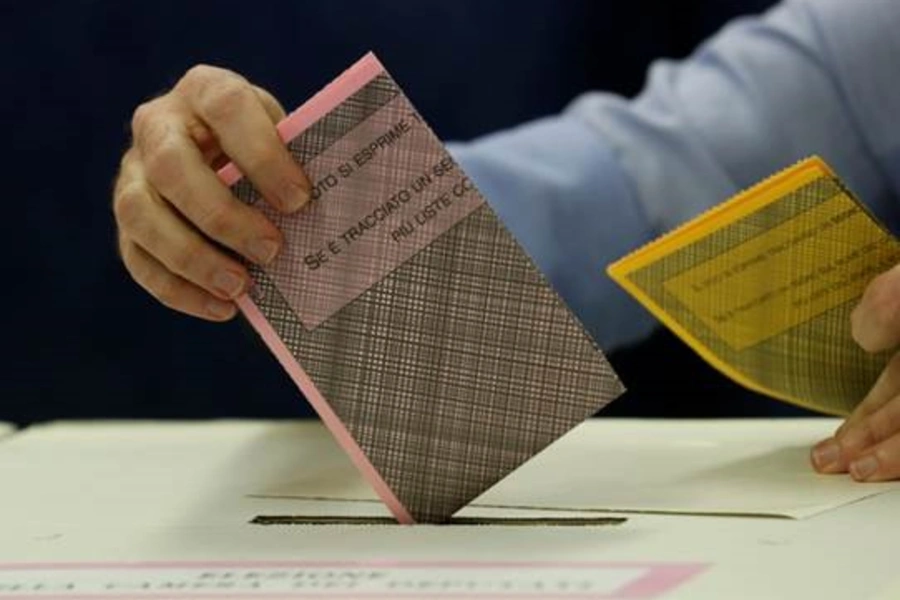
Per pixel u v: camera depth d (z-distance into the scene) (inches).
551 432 35.8
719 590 31.1
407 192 35.8
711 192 63.7
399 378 36.2
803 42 63.9
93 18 76.3
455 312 35.9
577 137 66.0
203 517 38.1
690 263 40.5
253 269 36.4
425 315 36.0
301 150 35.7
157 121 37.8
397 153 35.7
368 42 76.8
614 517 36.7
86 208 77.5
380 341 36.2
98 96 76.7
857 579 31.5
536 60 78.2
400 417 36.3
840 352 41.8
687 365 75.9
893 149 62.3
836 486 38.9
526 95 78.3
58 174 77.4
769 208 39.6
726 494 38.5
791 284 40.9
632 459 42.5
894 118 62.0
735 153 63.7
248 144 35.5
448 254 35.8
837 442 40.6
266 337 36.5
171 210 37.3
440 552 33.8
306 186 35.7
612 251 64.4
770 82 64.1
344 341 36.3
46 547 35.8
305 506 39.2
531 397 35.8
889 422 40.1
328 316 36.3
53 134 77.0
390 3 76.6
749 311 41.5
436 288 35.9
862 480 39.3
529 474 41.1
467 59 77.7
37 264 78.2
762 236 40.1
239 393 78.5
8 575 33.8
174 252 36.9
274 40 76.3
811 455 41.3
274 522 37.5
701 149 64.0
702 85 65.8
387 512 38.3
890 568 32.1
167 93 41.4
